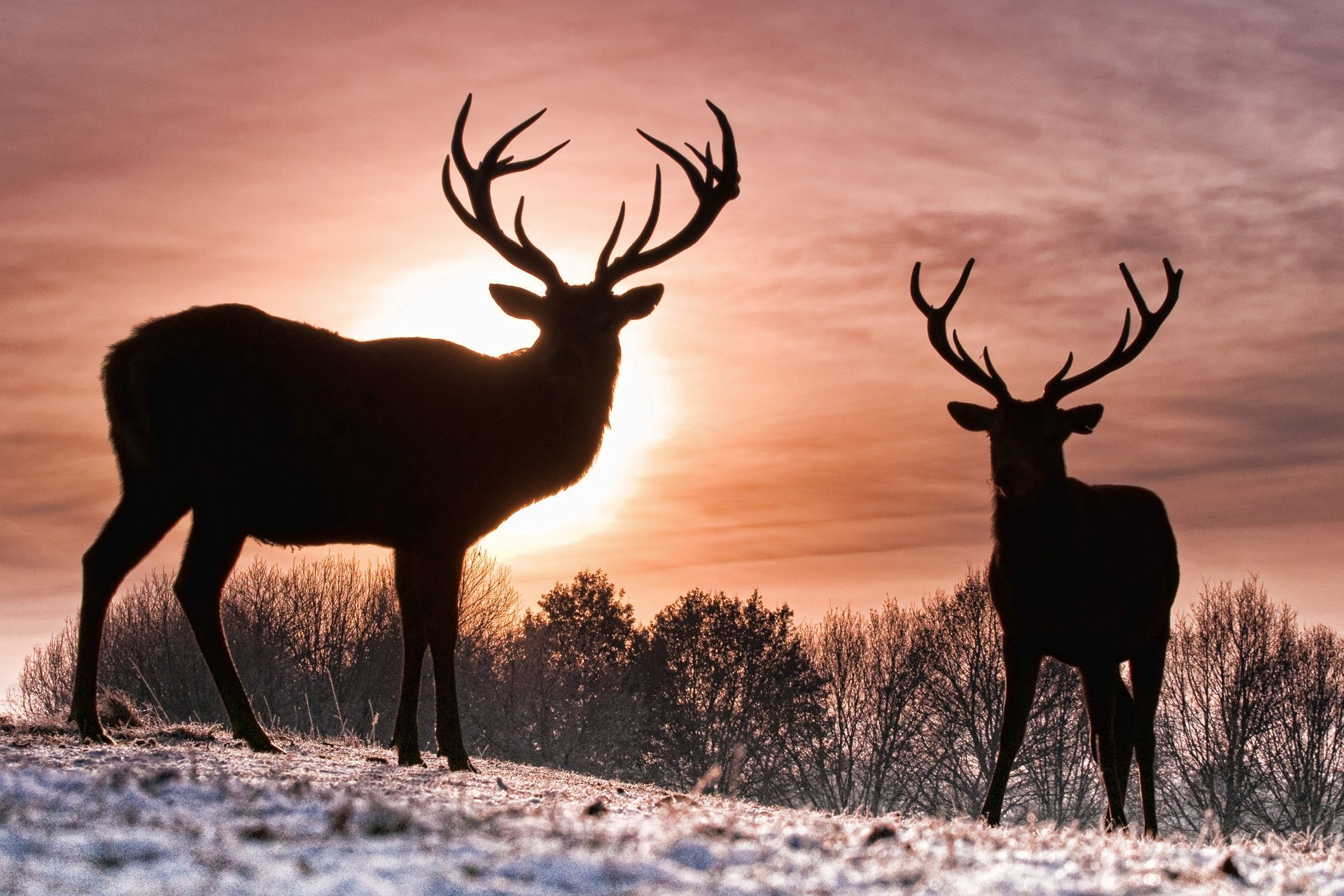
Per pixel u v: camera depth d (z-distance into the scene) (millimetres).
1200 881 4586
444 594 7965
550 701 40250
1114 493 9656
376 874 3252
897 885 3766
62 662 31578
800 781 45719
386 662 32469
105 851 3316
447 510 8039
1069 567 8602
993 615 43531
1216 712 41281
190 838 3602
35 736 6895
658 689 45688
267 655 31469
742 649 45969
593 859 3656
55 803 4082
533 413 8305
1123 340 9539
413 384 8000
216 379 7406
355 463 7777
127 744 7156
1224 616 41844
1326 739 40344
